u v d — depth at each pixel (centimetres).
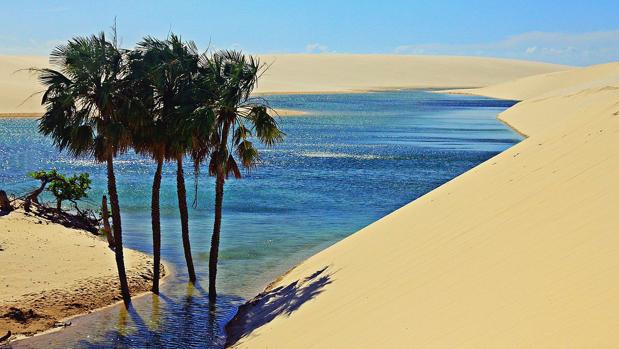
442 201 1700
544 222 1144
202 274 2011
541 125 6284
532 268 977
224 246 2395
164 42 1681
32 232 2211
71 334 1488
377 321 1116
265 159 4988
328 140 6366
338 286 1427
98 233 2523
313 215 3039
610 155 1291
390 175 4281
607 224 977
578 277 859
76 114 1612
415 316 1045
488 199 1479
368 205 3312
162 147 1727
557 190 1271
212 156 1698
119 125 1600
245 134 1711
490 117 9219
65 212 2608
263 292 1741
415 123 8238
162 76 1638
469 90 17250
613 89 6316
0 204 2425
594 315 739
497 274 1029
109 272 1908
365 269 1446
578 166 1346
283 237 2564
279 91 16138
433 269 1219
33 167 4444
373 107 11244
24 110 8325
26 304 1612
